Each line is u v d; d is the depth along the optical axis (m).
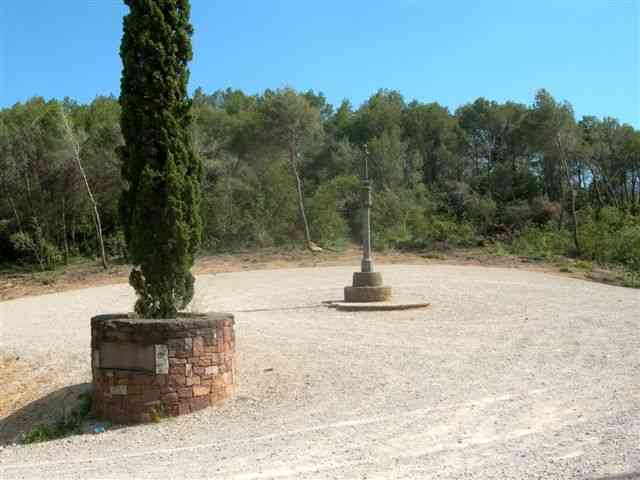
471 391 8.91
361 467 5.75
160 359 8.68
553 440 6.26
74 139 36.41
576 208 47.53
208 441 7.41
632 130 50.03
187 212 9.78
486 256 32.03
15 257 40.66
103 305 21.20
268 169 41.25
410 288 22.00
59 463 7.05
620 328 13.78
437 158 55.09
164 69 9.64
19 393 11.31
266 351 12.70
